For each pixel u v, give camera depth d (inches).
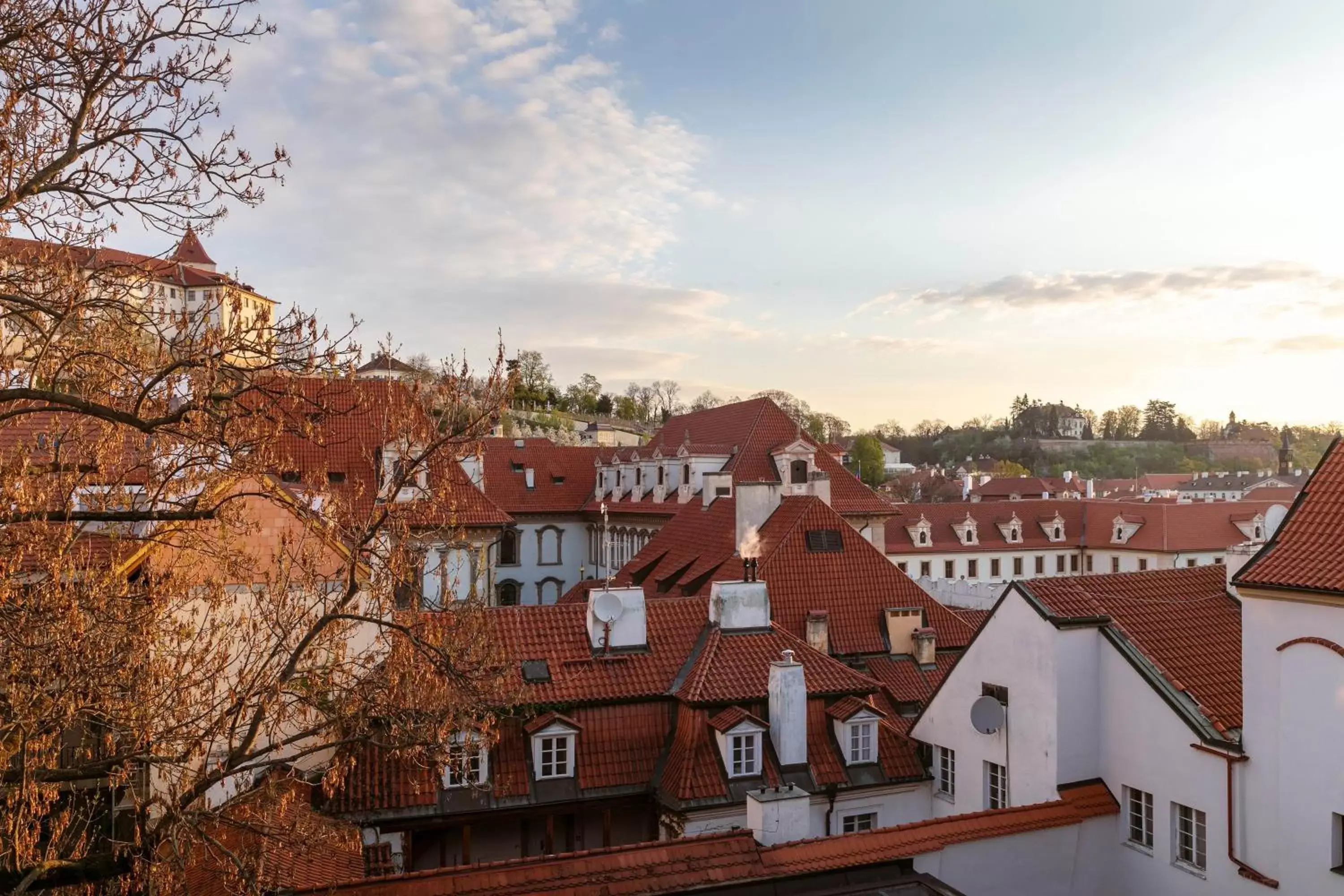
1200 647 858.8
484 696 621.0
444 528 653.9
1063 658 843.4
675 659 1035.3
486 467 3073.3
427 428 635.5
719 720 946.1
